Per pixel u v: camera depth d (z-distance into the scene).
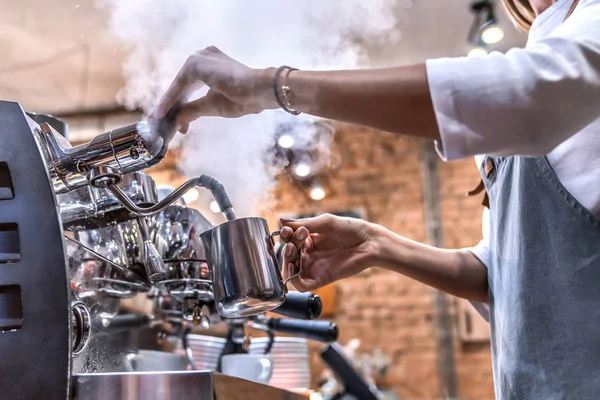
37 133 0.83
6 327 0.73
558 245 0.91
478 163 1.15
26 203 0.77
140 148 0.83
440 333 4.22
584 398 0.87
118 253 0.96
